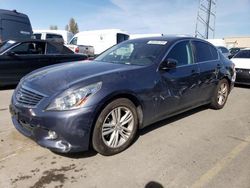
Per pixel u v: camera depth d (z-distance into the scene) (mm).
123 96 3443
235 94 7754
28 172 2988
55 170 3049
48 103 3035
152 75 3848
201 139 4070
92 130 3193
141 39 4895
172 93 4164
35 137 3143
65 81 3250
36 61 7809
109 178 2938
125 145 3555
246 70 8516
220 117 5219
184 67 4461
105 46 16609
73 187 2758
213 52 5496
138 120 3752
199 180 2955
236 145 3893
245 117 5285
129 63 4145
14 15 10508
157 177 2986
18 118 3285
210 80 5148
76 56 8805
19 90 3518
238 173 3117
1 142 3691
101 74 3408
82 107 3012
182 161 3357
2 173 2949
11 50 7445
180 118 5039
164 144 3834
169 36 4859
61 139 3016
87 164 3201
